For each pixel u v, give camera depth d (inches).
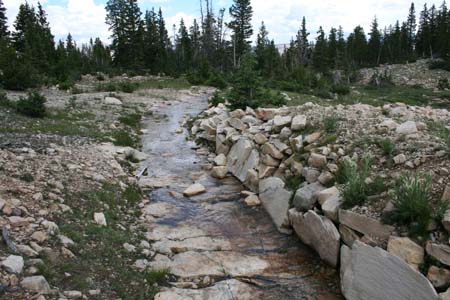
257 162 402.6
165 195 377.4
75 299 175.3
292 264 250.1
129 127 675.4
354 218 231.8
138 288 206.1
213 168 444.1
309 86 1590.8
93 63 2107.5
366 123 360.5
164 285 217.5
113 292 193.6
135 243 261.9
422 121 361.4
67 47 2640.3
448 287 173.5
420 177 231.5
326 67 2568.9
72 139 479.8
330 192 269.3
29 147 390.9
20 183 279.7
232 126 522.3
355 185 245.8
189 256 254.4
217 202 362.3
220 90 1423.5
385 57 3154.5
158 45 2282.2
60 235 225.6
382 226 215.3
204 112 746.8
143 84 1467.8
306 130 384.5
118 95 1062.4
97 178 349.1
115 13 2239.2
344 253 227.1
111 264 219.9
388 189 241.1
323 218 256.8
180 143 597.6
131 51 2162.9
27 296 161.8
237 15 2326.5
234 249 269.4
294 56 2591.0
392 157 276.1
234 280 227.6
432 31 3169.3
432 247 186.4
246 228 306.5
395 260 188.2
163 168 468.8
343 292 211.6
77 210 274.4
